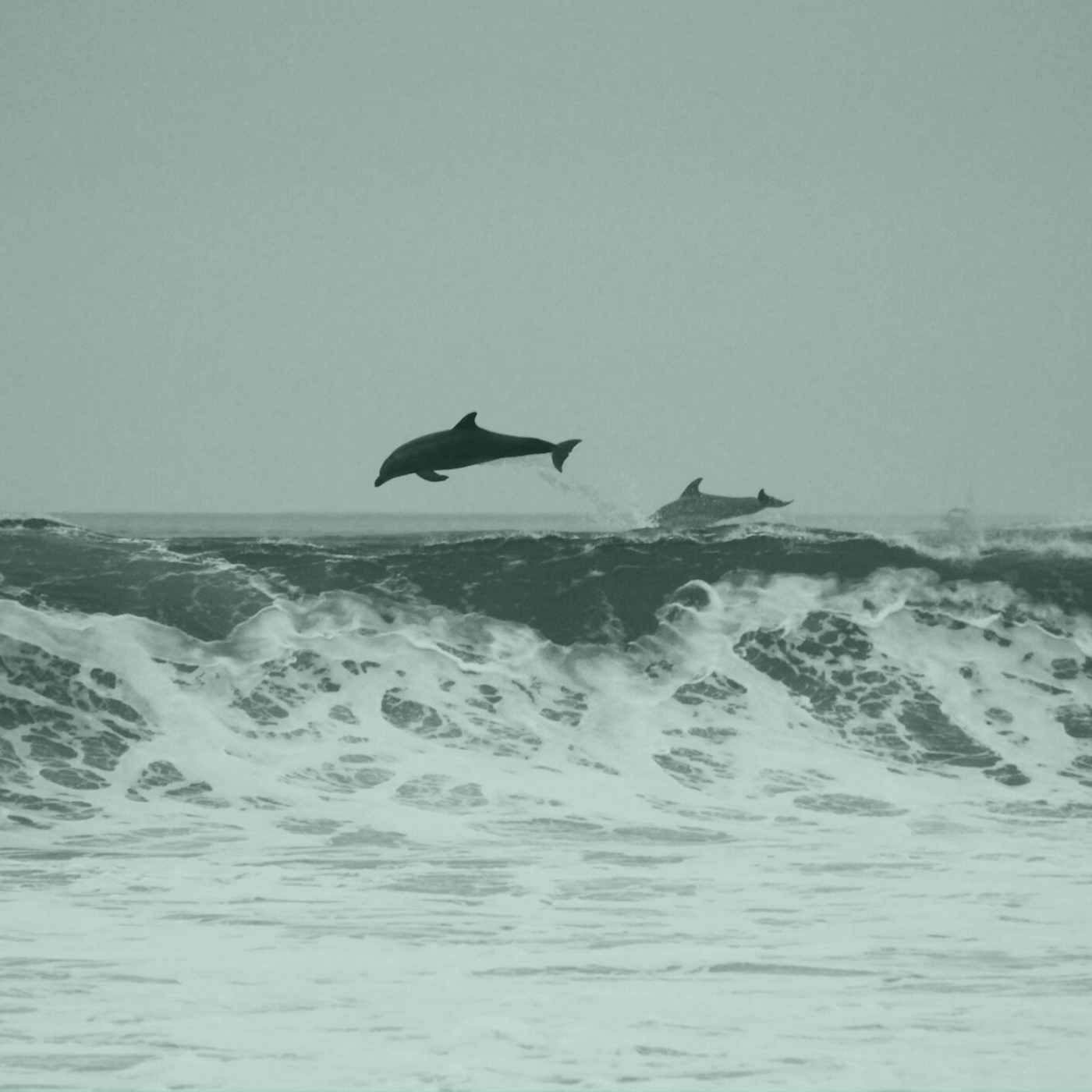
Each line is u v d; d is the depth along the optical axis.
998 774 70.50
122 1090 27.58
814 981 36.78
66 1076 28.53
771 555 86.19
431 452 60.78
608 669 77.88
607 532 92.38
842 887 50.12
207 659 74.69
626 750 70.94
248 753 68.19
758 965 38.59
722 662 78.69
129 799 63.41
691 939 41.84
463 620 80.00
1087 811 65.50
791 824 62.06
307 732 70.38
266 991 35.38
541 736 71.75
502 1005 34.19
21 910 45.38
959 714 75.81
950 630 81.94
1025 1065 29.45
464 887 49.81
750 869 53.44
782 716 75.19
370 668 75.62
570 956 39.66
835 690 77.44
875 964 38.72
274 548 84.19
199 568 81.38
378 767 67.56
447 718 72.62
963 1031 32.06
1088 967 38.47
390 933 42.53
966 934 42.53
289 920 44.22
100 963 38.34
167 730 69.44
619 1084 28.19
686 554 86.00
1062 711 76.62
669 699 75.81
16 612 75.88
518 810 63.12
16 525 86.75
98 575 79.81
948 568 85.81
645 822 61.88
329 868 52.91
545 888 49.72
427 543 85.12
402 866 53.41
